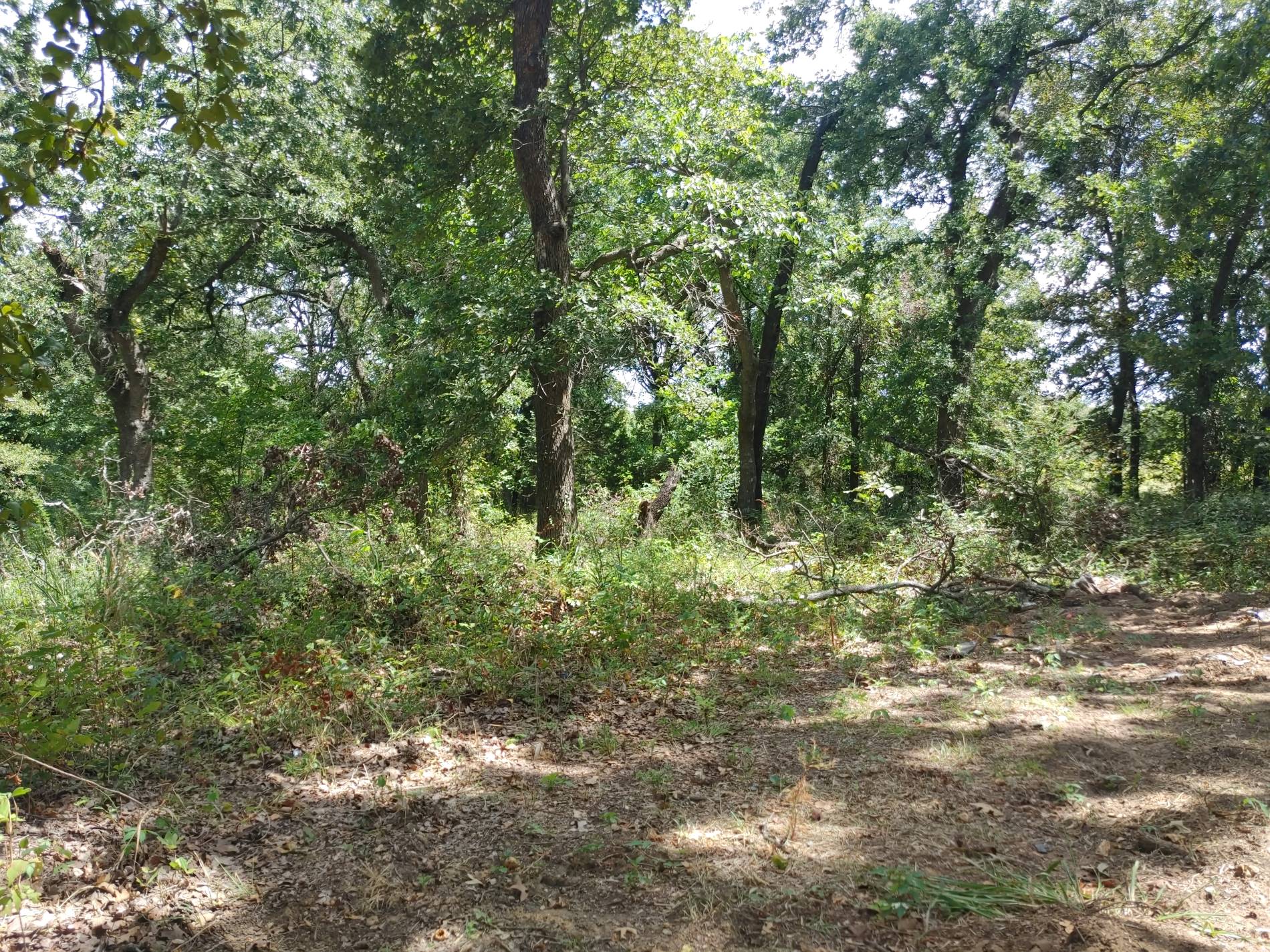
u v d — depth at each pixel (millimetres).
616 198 15500
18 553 8414
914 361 20469
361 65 12734
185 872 3389
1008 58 18000
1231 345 18734
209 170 16844
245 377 21469
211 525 10039
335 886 3342
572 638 6707
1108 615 8234
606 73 13422
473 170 13188
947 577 9258
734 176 17016
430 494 12555
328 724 4918
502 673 5945
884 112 18453
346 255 21141
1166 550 10828
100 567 7512
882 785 4203
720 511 15078
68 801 3938
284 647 6070
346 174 18297
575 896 3254
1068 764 4406
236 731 4914
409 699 5488
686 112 13875
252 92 16703
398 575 7863
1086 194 19516
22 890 3064
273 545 8930
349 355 17453
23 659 4914
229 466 20438
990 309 22891
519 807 4066
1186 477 26547
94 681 5145
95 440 24953
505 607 7422
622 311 11492
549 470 11805
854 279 19828
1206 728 4809
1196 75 17469
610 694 5879
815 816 3879
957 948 2826
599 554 9555
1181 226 18594
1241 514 12828
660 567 9258
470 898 3248
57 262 18859
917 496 18047
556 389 11805
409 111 12539
